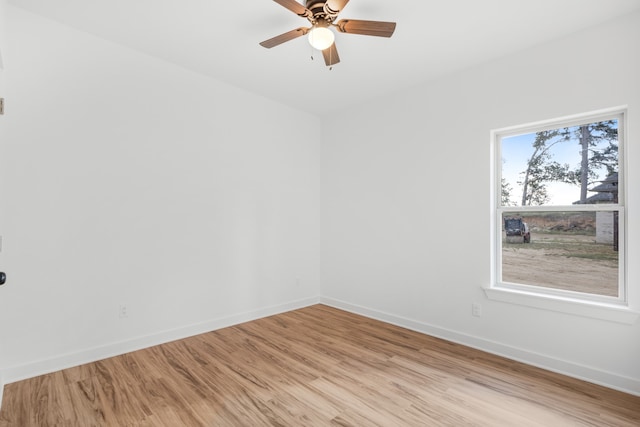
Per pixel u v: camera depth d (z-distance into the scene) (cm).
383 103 372
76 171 254
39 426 183
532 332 263
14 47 227
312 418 193
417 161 340
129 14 233
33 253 235
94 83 262
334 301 423
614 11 220
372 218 381
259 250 376
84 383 228
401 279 353
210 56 292
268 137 385
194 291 321
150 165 292
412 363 264
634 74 220
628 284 222
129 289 280
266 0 217
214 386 226
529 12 222
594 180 247
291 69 314
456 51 274
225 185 346
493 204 292
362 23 201
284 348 291
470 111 301
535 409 203
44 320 239
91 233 261
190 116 318
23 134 230
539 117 260
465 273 303
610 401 211
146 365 256
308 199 430
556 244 263
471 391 222
